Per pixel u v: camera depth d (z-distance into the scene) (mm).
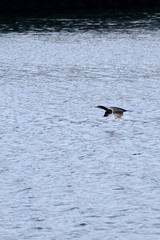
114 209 24891
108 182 28000
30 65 59562
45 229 23125
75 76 54000
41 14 97938
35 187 27391
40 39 74562
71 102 44188
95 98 45438
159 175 28953
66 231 22938
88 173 29234
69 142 34562
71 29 82312
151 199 25906
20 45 70688
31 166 30266
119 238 22312
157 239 22188
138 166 30312
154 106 42812
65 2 105750
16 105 43219
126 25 86375
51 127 37688
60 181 28141
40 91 47938
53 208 25047
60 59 62625
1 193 26672
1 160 31234
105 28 83438
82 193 26625
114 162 30938
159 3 111000
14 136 35625
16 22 88812
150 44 71188
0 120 39094
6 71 56562
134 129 37312
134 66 58625
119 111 20812
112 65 59219
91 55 64688
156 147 33625
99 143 34406
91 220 23844
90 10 103188
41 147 33562
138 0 110125
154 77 53219
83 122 38938
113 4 108562
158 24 87375
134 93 46938
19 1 102875
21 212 24688
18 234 22719
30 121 38969
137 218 23984
